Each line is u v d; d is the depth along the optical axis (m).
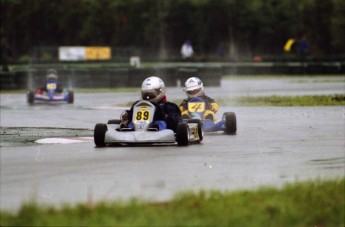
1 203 38.34
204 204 34.16
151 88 60.97
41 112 104.38
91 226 31.00
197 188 40.66
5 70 186.25
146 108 60.44
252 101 121.19
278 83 188.50
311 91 150.25
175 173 46.09
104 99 135.38
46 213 33.44
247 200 34.88
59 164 51.03
